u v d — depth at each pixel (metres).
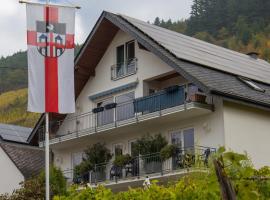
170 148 30.34
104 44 37.12
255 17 93.44
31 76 20.39
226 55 39.38
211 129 30.05
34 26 20.59
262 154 30.91
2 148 44.44
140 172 31.84
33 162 43.94
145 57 34.56
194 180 10.78
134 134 34.69
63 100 20.47
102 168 34.75
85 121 37.75
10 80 96.50
